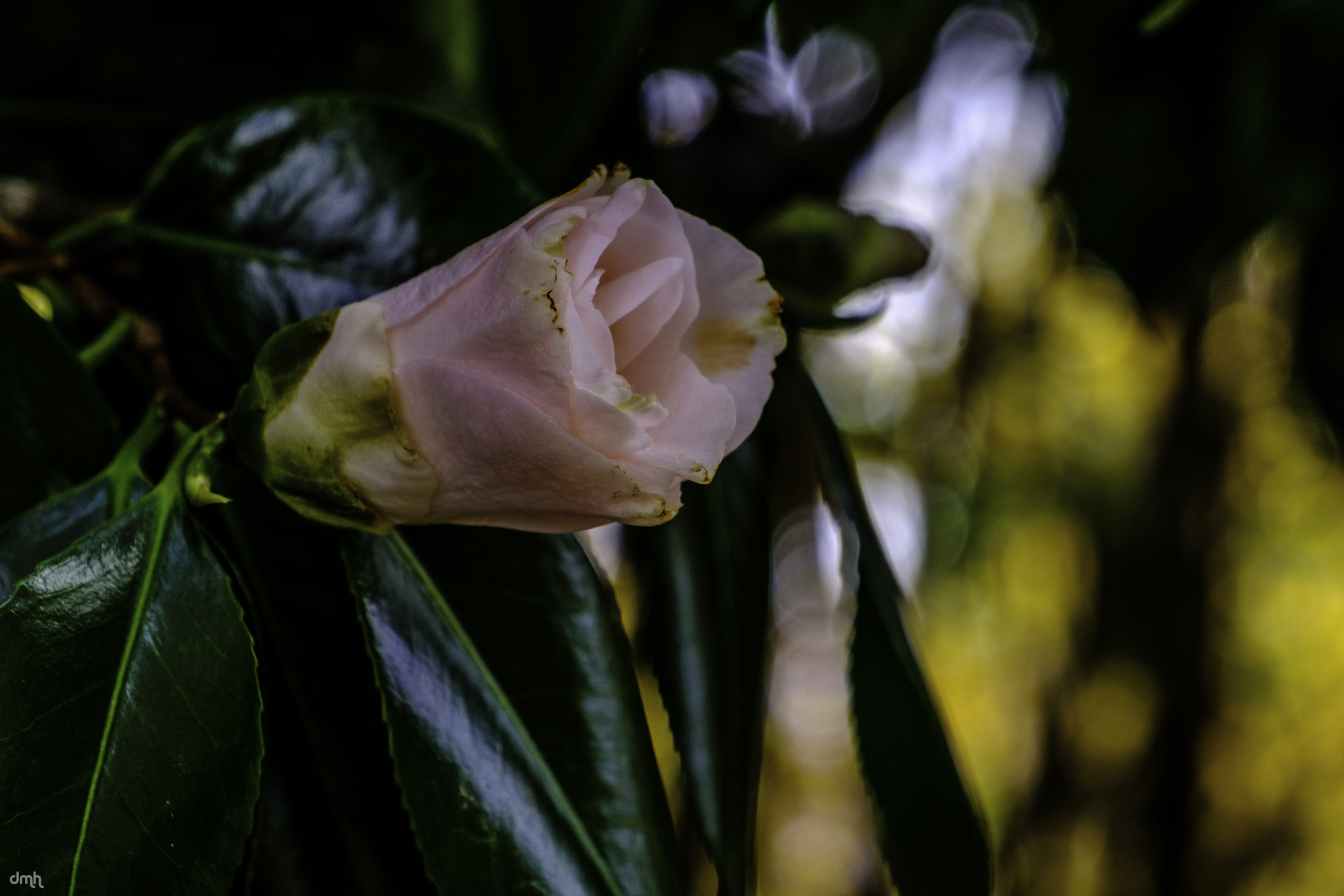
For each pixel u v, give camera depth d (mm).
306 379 292
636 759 323
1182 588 864
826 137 549
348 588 333
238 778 297
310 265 332
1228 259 589
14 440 316
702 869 504
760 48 504
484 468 286
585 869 316
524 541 328
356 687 334
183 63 372
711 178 479
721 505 384
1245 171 535
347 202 332
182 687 298
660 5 439
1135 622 876
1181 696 874
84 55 366
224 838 295
